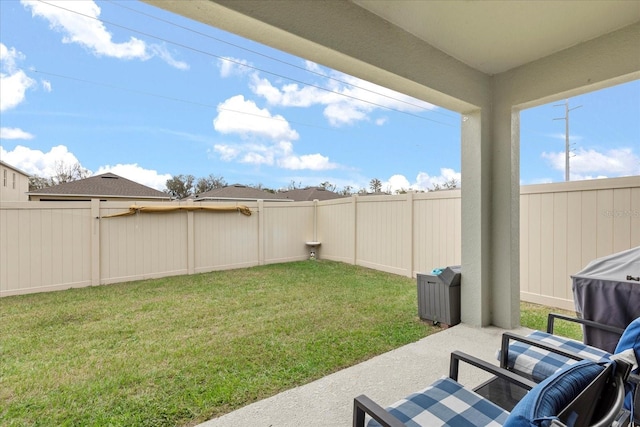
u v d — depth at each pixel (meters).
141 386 2.58
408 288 5.86
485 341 3.32
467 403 1.47
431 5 2.39
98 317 4.37
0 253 5.64
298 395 2.40
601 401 1.06
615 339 2.17
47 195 15.45
